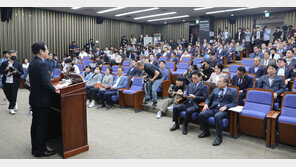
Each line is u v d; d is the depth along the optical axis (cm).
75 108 289
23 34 1163
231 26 1520
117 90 543
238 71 422
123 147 322
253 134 343
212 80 472
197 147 321
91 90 564
